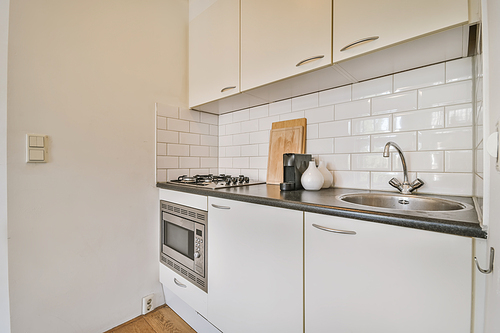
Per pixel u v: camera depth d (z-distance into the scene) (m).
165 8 1.73
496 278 0.39
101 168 1.41
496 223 0.41
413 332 0.65
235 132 1.97
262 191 1.24
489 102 0.48
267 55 1.27
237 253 1.12
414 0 0.81
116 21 1.48
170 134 1.76
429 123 1.08
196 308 1.36
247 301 1.08
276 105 1.68
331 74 1.17
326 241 0.82
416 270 0.64
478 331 0.56
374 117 1.24
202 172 1.98
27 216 1.16
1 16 1.12
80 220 1.33
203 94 1.71
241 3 1.41
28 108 1.16
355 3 0.95
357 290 0.75
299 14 1.13
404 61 1.03
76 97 1.32
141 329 1.46
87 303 1.36
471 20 0.71
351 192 1.19
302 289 0.89
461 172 1.01
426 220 0.62
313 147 1.49
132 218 1.55
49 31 1.23
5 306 1.13
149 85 1.64
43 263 1.21
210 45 1.64
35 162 1.18
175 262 1.53
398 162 1.17
